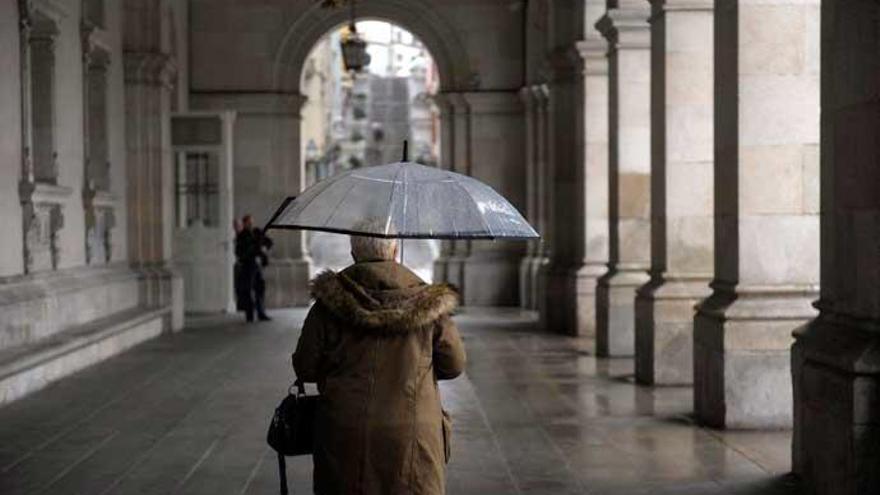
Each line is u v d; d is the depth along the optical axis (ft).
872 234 23.27
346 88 261.65
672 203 42.24
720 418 33.60
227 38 84.02
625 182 51.72
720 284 34.91
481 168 85.81
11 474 28.60
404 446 16.55
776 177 33.32
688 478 27.66
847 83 24.29
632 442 32.14
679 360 42.75
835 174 25.00
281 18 84.07
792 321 33.04
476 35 85.51
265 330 66.13
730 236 34.12
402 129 263.29
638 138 51.31
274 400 40.29
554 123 65.82
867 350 22.93
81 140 53.98
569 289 64.03
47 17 48.14
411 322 16.71
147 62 64.03
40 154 49.26
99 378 45.70
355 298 16.83
